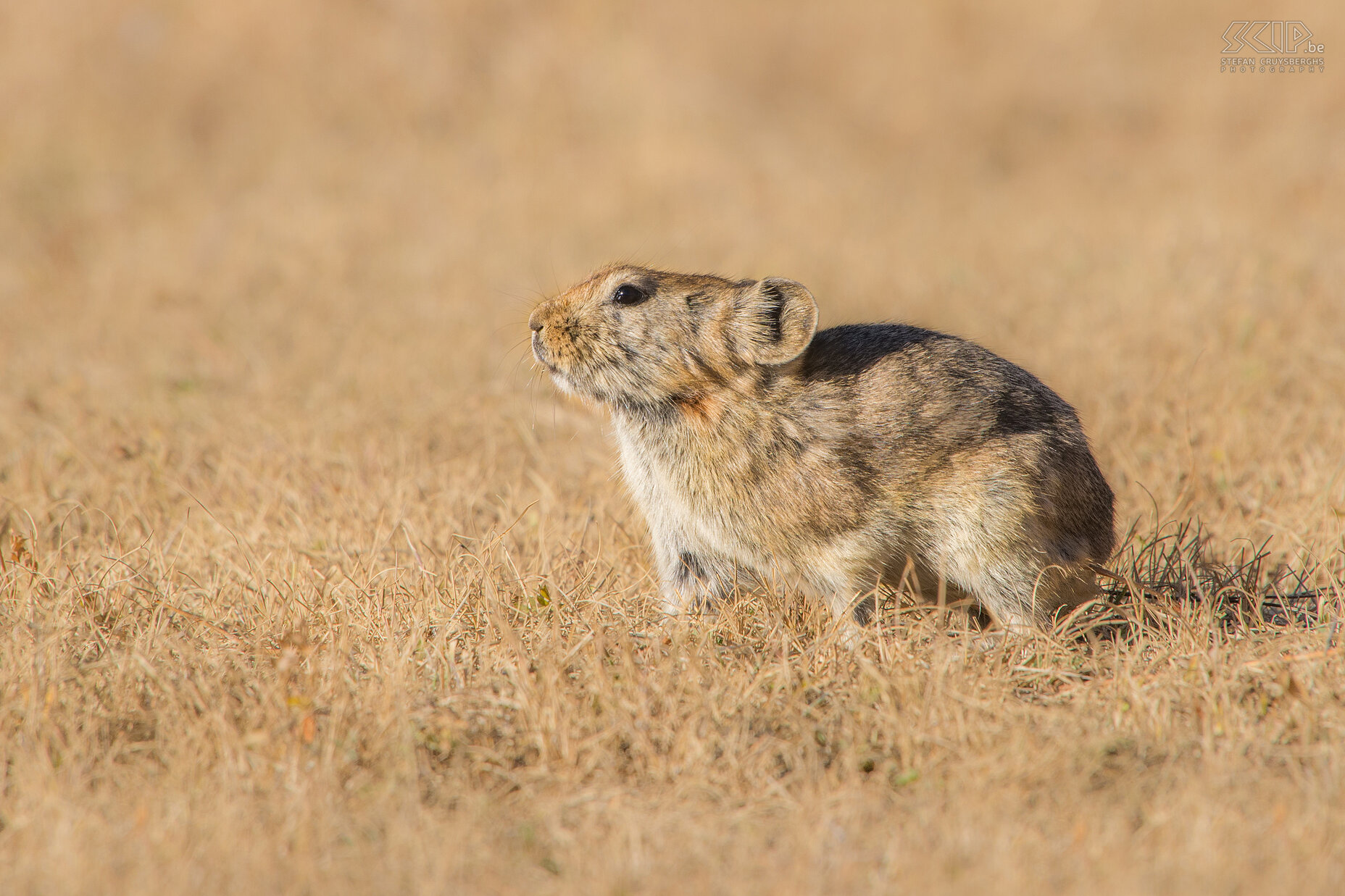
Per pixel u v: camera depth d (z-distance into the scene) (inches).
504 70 1229.1
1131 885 230.7
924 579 379.6
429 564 389.7
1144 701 306.3
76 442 519.5
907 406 360.5
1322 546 407.8
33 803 264.2
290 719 297.6
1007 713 303.0
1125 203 1016.9
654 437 378.0
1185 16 1412.4
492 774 290.4
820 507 358.9
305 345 675.4
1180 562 396.5
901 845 251.0
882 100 1307.8
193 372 650.8
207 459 510.3
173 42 1231.5
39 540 424.5
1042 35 1397.6
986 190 1111.0
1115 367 584.1
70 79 1189.7
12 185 1032.8
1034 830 254.1
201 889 236.7
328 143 1127.6
